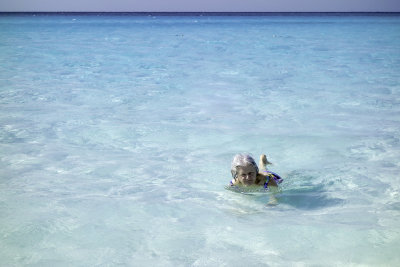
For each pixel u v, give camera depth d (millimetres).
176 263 2891
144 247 3121
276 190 4199
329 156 5285
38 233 3332
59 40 23875
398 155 5266
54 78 11406
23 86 10148
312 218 3578
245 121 7012
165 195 4145
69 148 5645
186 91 9609
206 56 16719
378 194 4098
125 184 4449
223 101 8539
